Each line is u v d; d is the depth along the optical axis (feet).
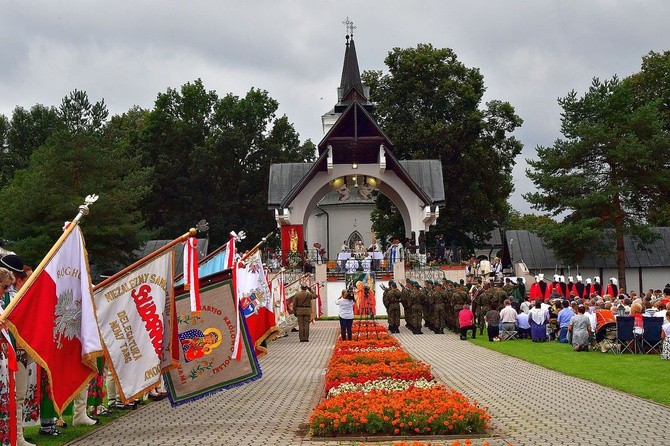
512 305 118.11
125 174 180.45
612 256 188.24
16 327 34.32
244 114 279.08
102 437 42.04
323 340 112.47
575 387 58.13
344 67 252.01
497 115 234.79
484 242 242.99
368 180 199.82
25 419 39.70
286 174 210.38
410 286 133.69
